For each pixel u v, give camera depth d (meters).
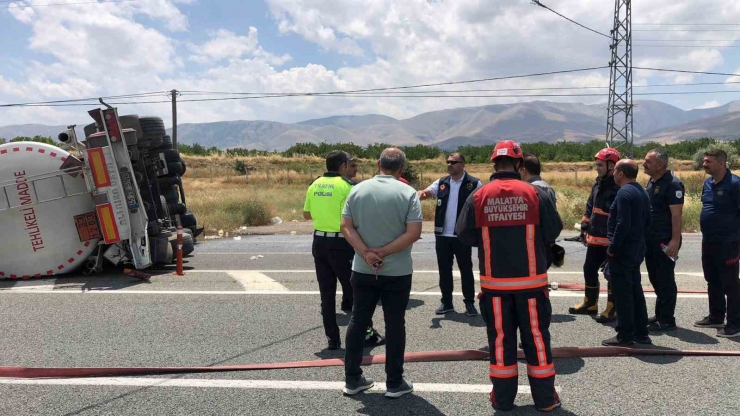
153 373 4.60
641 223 5.02
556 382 4.32
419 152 77.19
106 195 8.42
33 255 8.48
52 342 5.42
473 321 6.08
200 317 6.28
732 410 3.78
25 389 4.29
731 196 5.32
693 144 79.44
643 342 5.21
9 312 6.56
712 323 5.74
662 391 4.11
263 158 60.09
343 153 5.41
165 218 10.98
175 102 30.23
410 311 6.52
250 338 5.52
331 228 5.10
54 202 8.49
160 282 8.24
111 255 8.75
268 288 7.77
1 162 8.35
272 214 19.34
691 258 10.26
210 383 4.38
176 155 11.85
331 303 5.19
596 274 6.25
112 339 5.50
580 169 60.75
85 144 8.45
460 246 6.21
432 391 4.19
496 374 3.82
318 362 4.83
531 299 3.79
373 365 4.84
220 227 15.58
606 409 3.82
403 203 4.08
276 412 3.85
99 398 4.11
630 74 38.19
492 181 3.97
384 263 4.07
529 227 3.80
